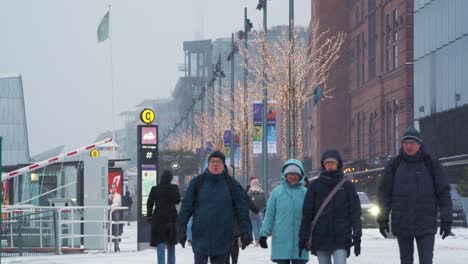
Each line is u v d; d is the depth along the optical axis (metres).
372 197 161.50
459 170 146.62
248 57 154.38
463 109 150.12
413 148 29.62
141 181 72.50
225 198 30.28
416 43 174.12
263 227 31.64
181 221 30.53
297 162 31.69
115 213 74.88
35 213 69.44
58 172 82.62
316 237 29.88
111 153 98.25
